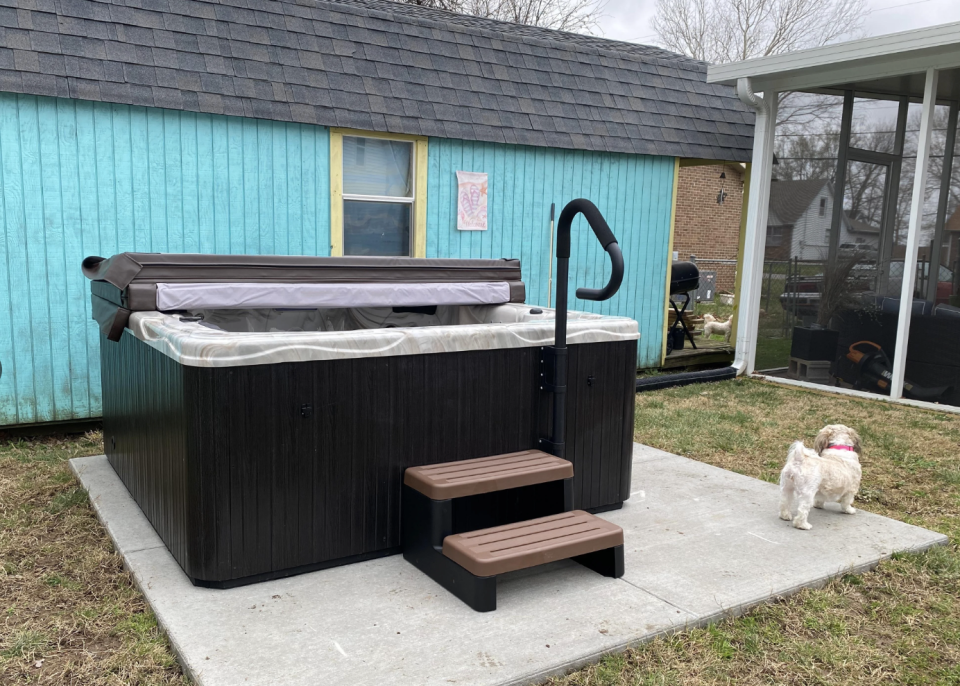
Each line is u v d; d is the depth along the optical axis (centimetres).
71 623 245
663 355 786
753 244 731
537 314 387
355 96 562
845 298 670
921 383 621
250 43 537
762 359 745
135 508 340
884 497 390
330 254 570
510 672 212
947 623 255
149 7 508
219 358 247
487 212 641
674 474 417
